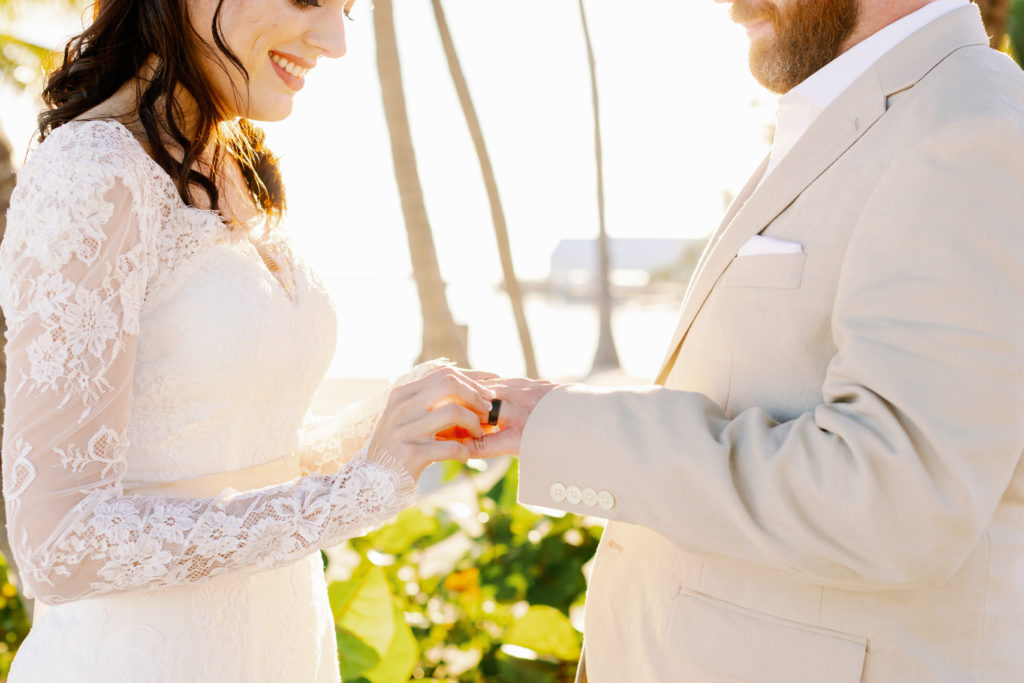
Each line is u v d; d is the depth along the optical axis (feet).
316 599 5.78
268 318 5.04
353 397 38.24
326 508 4.57
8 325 4.35
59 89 5.09
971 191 4.16
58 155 4.40
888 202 4.36
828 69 5.15
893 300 4.24
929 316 4.16
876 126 4.75
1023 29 24.54
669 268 137.08
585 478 4.77
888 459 4.09
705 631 4.84
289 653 5.41
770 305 4.90
